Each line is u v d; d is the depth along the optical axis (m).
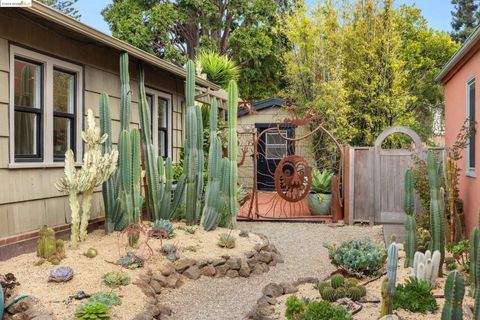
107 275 5.10
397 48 14.06
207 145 11.58
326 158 14.03
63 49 6.82
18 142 6.07
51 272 4.91
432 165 5.38
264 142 15.24
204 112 12.01
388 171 10.07
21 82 6.14
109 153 6.73
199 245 6.85
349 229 9.62
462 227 7.85
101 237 6.62
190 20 20.97
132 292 4.97
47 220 6.46
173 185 9.74
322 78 14.44
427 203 7.87
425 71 18.66
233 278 6.42
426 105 19.94
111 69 8.14
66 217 6.90
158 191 7.71
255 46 20.14
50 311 4.33
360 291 4.62
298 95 14.87
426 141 18.42
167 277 5.78
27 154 6.23
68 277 4.93
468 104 8.05
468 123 7.90
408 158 9.98
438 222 5.29
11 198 5.76
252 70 20.80
